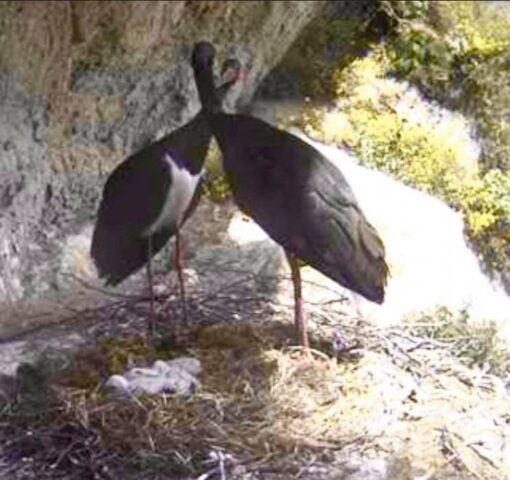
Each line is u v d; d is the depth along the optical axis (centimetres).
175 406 374
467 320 450
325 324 435
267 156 395
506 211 543
